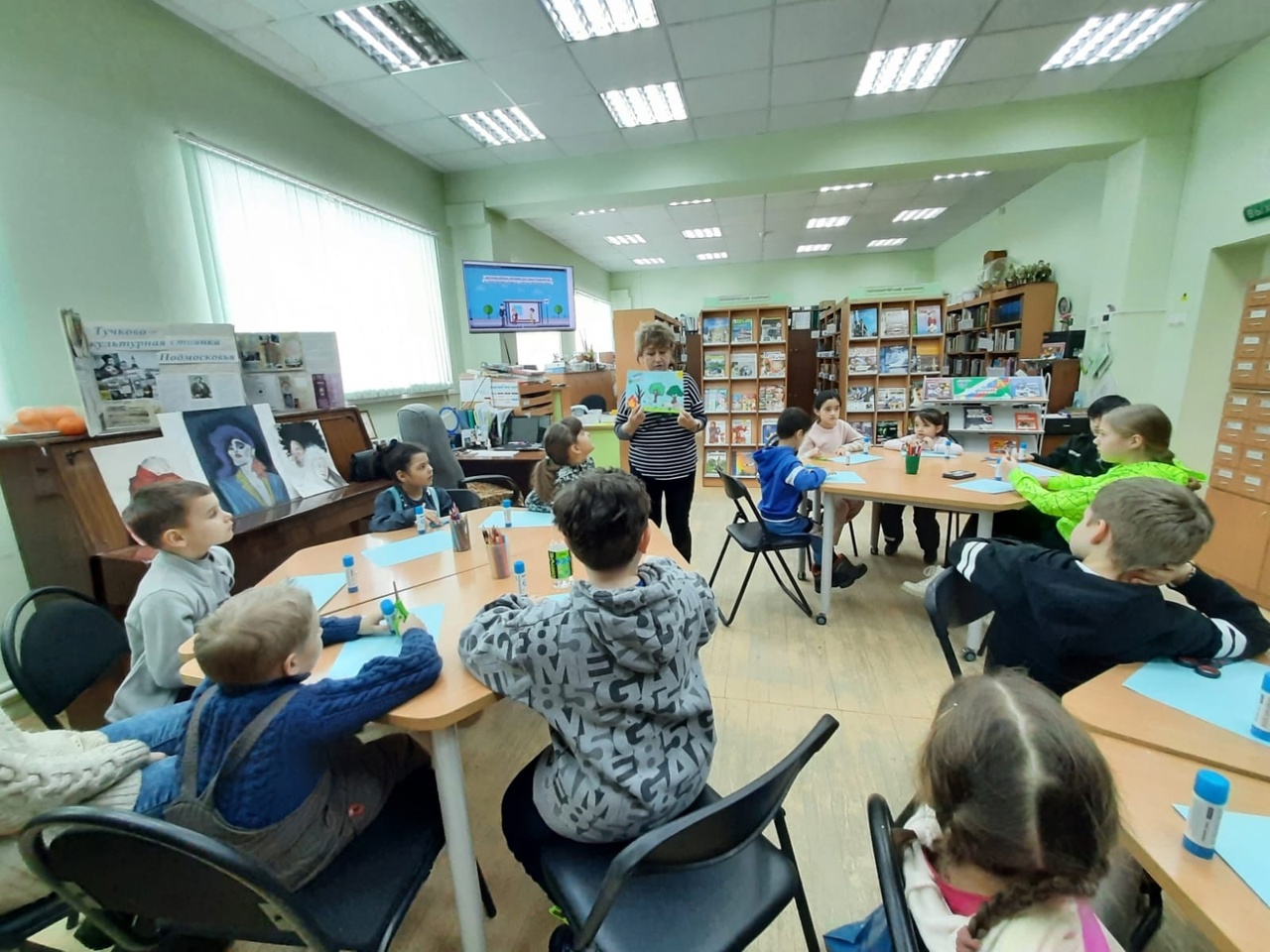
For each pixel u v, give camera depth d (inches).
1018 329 232.7
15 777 29.2
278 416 102.1
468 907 41.2
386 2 105.5
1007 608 48.5
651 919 33.0
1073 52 135.3
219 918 29.9
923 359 207.5
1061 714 22.1
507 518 79.6
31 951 37.6
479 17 112.2
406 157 177.8
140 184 100.2
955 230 330.6
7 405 82.8
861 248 381.7
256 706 32.8
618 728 34.4
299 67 125.5
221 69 115.5
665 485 106.5
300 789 33.9
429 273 190.9
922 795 25.0
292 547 88.4
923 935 23.3
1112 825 21.0
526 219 262.1
